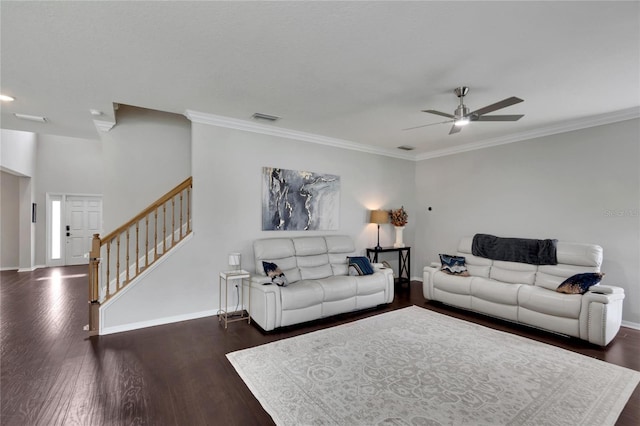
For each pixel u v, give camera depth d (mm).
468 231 5609
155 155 4617
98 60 2562
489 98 3406
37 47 2352
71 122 4223
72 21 2033
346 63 2639
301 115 4031
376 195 5926
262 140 4535
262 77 2908
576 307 3287
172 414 2100
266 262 4062
